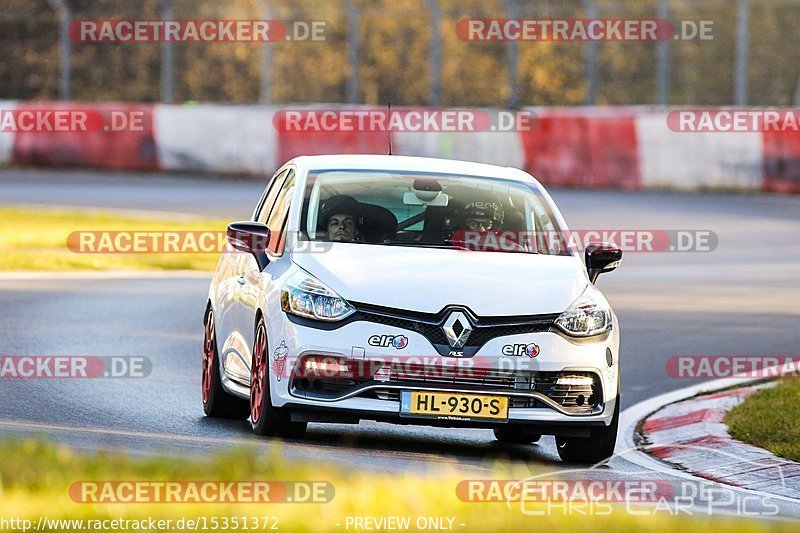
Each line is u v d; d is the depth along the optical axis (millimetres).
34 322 47812
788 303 56938
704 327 50656
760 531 19469
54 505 18812
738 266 68938
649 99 130750
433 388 27375
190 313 52281
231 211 89125
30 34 140250
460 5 151375
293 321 27812
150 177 115250
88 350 42531
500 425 27672
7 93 140375
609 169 107750
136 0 141500
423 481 21469
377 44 147375
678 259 72312
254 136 114188
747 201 99188
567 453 29828
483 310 27891
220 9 125875
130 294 57156
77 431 28453
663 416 35688
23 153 117938
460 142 108500
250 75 142375
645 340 47938
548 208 32469
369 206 31062
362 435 31062
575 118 108375
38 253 67812
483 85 145625
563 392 28109
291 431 28562
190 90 141500
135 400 34500
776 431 32500
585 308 28797
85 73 140375
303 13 117500
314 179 31859
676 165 106312
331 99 145000
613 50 133000
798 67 112125
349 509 18969
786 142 104000
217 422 31750
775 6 114312
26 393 34281
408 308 27672
